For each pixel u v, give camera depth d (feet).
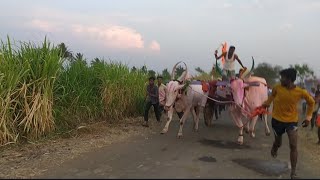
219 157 29.81
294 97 24.49
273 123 25.72
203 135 40.06
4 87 32.55
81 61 44.47
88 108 41.93
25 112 33.73
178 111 40.06
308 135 42.73
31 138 33.83
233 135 40.40
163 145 34.19
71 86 40.57
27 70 33.68
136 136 38.58
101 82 45.65
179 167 26.35
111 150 31.81
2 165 27.17
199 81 40.88
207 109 45.91
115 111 46.39
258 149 33.35
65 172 25.25
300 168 27.61
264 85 37.86
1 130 31.78
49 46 36.70
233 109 35.01
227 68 38.83
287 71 24.59
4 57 33.60
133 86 51.16
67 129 37.70
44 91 34.78
